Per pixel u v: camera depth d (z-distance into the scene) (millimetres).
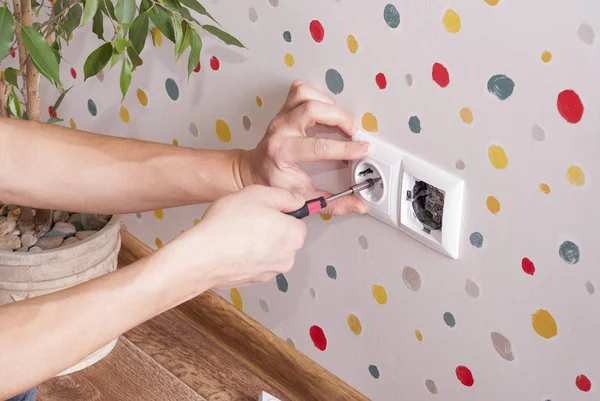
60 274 1319
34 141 1058
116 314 820
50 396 1338
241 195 904
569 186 824
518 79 823
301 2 1026
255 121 1194
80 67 1490
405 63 935
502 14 810
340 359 1265
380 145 1015
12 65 1646
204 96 1260
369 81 992
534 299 917
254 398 1347
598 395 899
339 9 982
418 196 1008
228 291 1415
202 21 1187
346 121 1029
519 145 853
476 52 851
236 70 1179
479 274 970
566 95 787
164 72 1310
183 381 1371
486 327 998
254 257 891
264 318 1372
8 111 1356
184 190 1094
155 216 1501
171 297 850
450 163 938
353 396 1266
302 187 1079
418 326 1100
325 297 1234
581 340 887
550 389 952
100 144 1083
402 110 967
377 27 948
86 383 1364
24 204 1092
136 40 1098
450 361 1076
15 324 792
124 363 1402
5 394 799
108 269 1394
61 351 805
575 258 852
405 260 1070
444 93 906
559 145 815
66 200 1087
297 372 1340
